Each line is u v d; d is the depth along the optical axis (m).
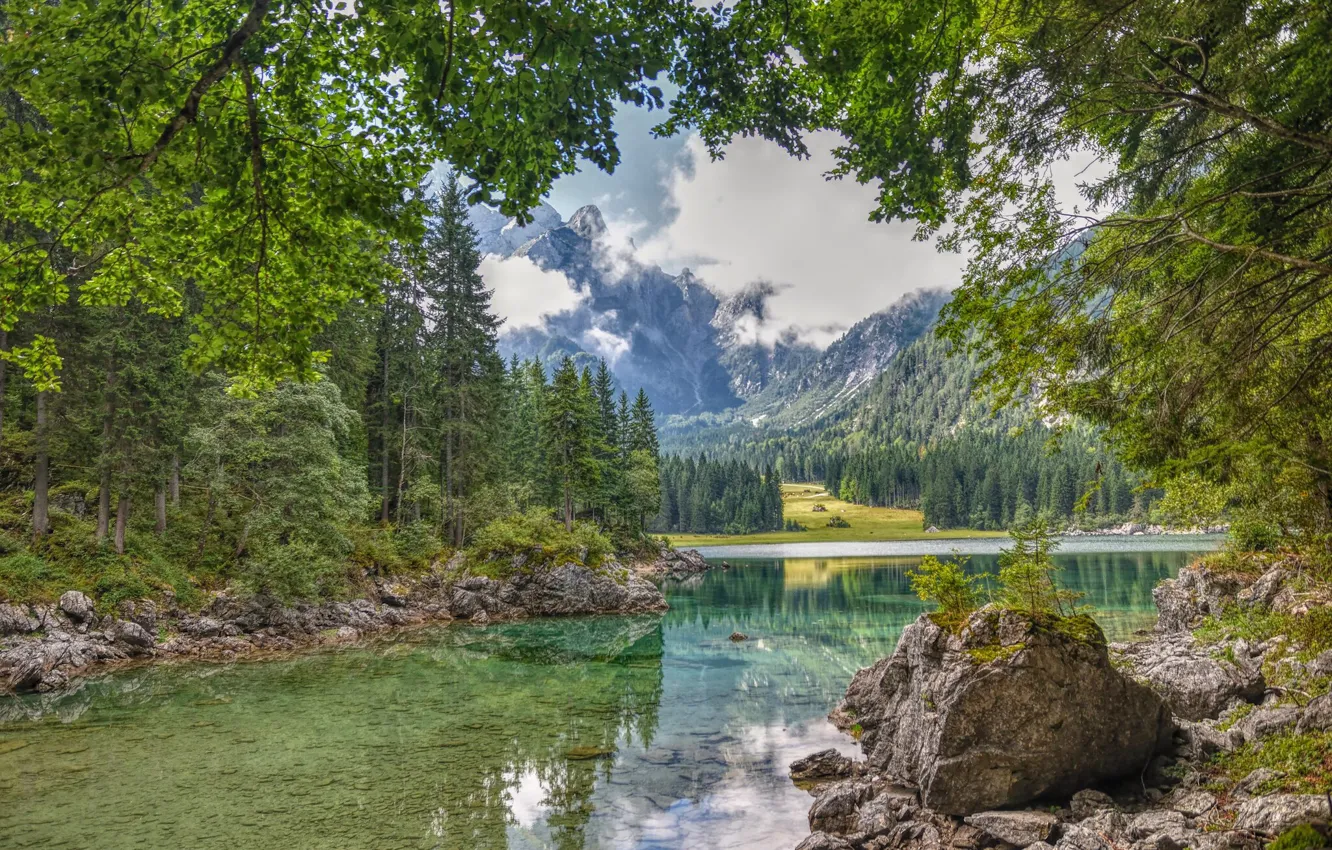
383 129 7.20
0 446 30.56
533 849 10.62
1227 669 13.81
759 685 21.84
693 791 13.00
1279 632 16.42
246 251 7.80
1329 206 6.21
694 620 37.06
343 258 8.23
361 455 42.34
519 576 40.19
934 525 156.38
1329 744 9.70
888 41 7.00
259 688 21.56
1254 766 10.23
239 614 29.58
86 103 5.43
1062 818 10.40
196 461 31.34
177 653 26.41
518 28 5.00
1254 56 5.66
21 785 13.19
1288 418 7.07
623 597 41.38
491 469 50.25
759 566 78.81
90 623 25.03
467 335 46.50
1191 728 11.88
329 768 14.22
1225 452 6.84
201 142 6.19
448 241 47.06
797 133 7.73
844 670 24.08
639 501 73.31
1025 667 10.83
